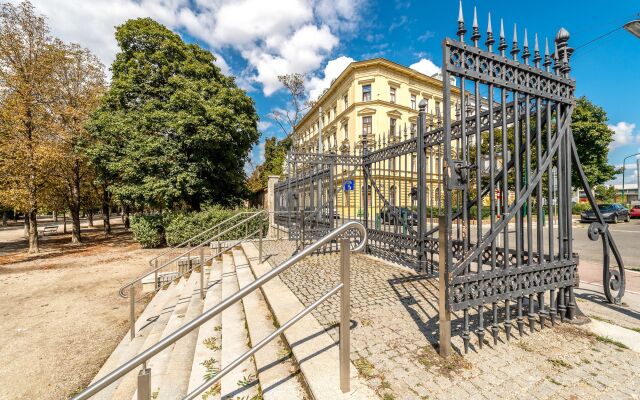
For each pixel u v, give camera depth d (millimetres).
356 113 24266
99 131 13898
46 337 4965
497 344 2672
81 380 3777
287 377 2281
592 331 2920
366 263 6219
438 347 2637
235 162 16266
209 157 14469
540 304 2926
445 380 2162
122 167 12922
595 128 19344
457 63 2430
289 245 8391
